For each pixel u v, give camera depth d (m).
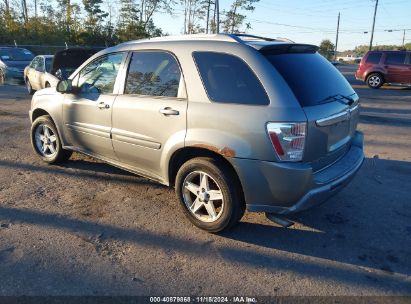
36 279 3.17
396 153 7.07
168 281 3.22
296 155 3.37
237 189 3.70
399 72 17.33
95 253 3.58
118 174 5.57
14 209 4.39
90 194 4.87
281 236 3.96
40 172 5.60
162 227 4.09
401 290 3.17
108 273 3.29
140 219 4.25
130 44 4.65
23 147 6.85
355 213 4.52
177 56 4.04
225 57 3.72
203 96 3.79
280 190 3.46
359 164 4.15
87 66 5.11
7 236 3.81
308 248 3.76
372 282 3.26
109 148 4.81
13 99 12.64
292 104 3.37
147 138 4.27
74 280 3.18
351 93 4.29
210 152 3.83
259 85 3.49
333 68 4.28
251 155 3.47
